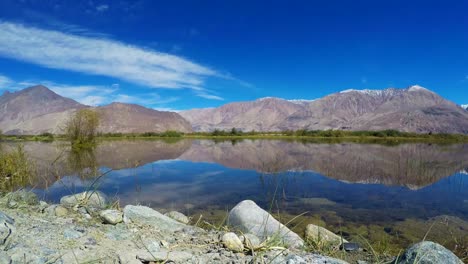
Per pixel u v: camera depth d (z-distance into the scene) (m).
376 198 12.26
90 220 4.90
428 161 27.30
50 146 41.50
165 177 16.31
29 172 13.81
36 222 4.30
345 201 11.64
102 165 20.55
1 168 12.45
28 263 3.02
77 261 3.11
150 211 5.21
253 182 15.22
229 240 4.25
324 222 8.91
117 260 3.34
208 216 9.07
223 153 33.88
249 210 6.08
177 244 4.20
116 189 12.79
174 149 39.91
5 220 3.94
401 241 7.37
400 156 31.66
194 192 12.69
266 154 32.72
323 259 3.75
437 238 7.59
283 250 4.21
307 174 18.30
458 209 10.64
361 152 36.78
